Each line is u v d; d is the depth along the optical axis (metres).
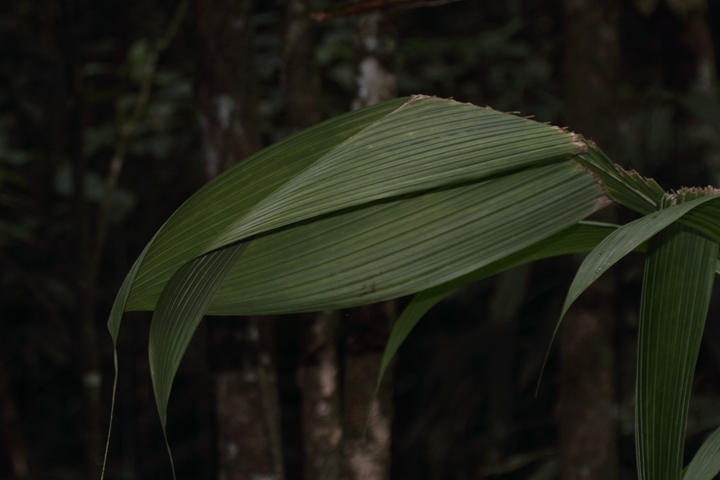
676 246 1.95
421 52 4.31
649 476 1.94
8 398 4.95
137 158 4.75
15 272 4.25
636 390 1.95
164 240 1.93
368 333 2.48
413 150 1.89
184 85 3.83
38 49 4.61
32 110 4.63
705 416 3.48
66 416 5.84
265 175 1.95
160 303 1.91
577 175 1.93
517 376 4.82
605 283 2.94
